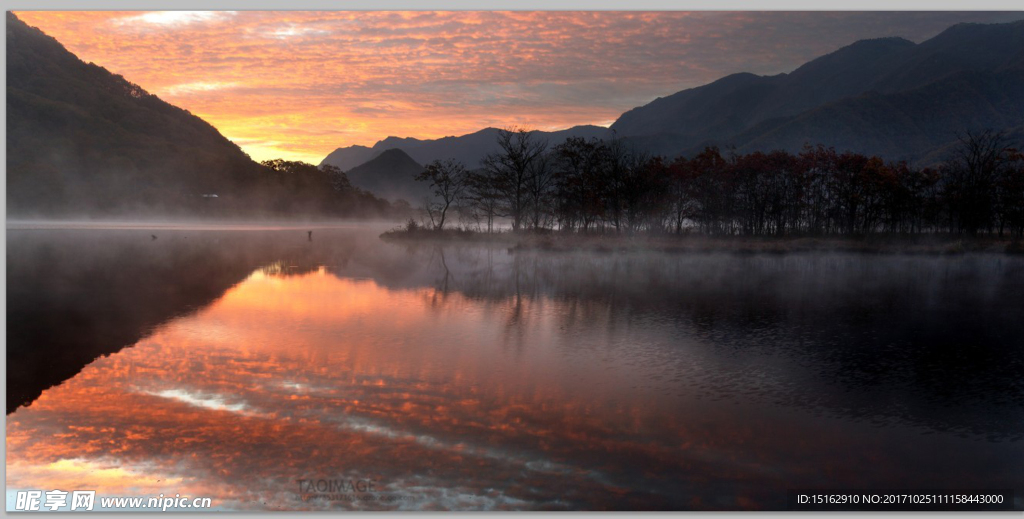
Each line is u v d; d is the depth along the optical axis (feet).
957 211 248.52
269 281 112.98
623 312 79.82
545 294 96.73
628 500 28.96
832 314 79.56
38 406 41.29
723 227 279.08
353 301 88.22
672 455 34.17
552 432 37.14
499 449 34.63
